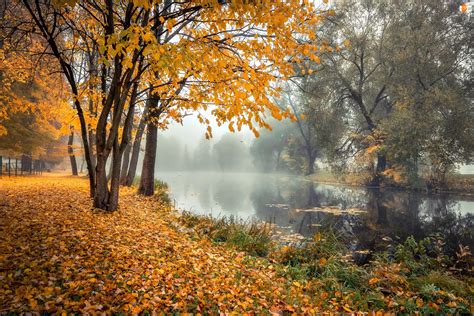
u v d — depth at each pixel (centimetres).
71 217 714
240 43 509
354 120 3578
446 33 2708
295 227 1277
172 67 395
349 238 1120
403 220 1480
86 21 888
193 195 2308
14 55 1114
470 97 2781
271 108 457
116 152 877
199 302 404
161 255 557
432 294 539
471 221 1450
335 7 2591
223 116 515
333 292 547
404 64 2677
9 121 1722
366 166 3278
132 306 362
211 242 791
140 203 1197
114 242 573
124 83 773
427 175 2897
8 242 505
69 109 1086
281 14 444
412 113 2483
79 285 384
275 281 566
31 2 859
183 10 519
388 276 612
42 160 3578
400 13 2811
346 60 3052
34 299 339
